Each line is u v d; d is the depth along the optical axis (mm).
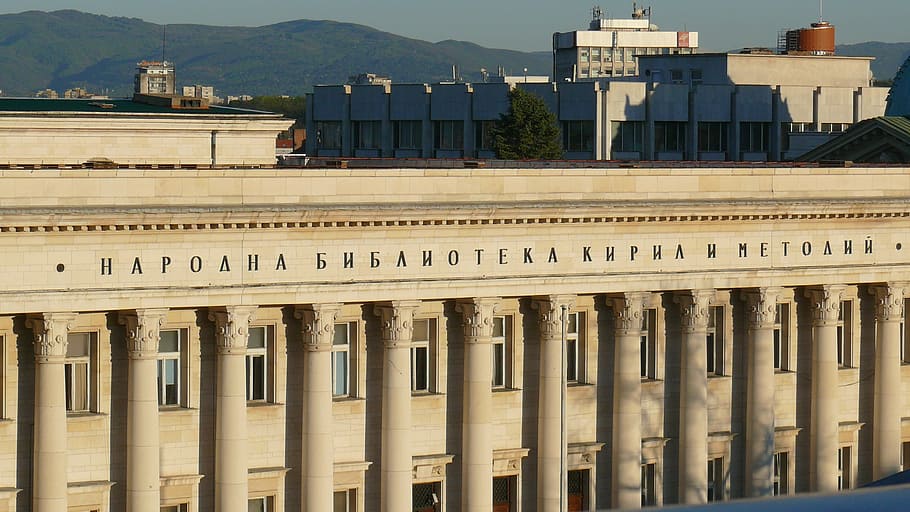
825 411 98125
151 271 77062
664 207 89312
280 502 82750
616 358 90812
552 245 87312
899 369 100562
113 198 76250
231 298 78688
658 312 93250
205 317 80125
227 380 79438
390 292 82688
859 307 100438
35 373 75688
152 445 77688
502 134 198500
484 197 85500
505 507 89562
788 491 99125
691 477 93625
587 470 91562
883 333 99812
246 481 80500
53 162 106438
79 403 78125
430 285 83688
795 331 98250
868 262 97875
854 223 97062
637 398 91188
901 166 103125
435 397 86438
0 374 76000
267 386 82625
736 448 97062
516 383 88625
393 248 82938
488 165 109500
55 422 75375
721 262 92875
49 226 74125
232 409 79625
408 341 83938
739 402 96938
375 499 85500
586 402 91125
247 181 79438
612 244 89250
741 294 95562
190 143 111312
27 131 105375
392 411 84000
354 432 84688
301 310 81812
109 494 78188
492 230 85500
